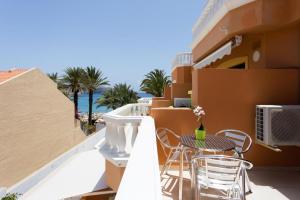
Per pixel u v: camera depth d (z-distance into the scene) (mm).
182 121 6086
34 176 11094
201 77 6109
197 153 4855
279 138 5438
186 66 16547
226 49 7801
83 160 13523
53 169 12695
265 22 6266
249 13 6641
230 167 3338
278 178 5570
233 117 6098
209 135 5301
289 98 6062
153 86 32594
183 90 12984
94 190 9148
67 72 34250
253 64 7695
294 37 6461
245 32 7164
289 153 6082
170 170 6004
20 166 12961
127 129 5262
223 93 6109
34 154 14375
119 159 5027
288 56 6566
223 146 4164
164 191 4734
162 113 6098
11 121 12312
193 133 6055
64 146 18609
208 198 4258
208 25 9742
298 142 5426
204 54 11172
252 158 6098
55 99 17203
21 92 13195
